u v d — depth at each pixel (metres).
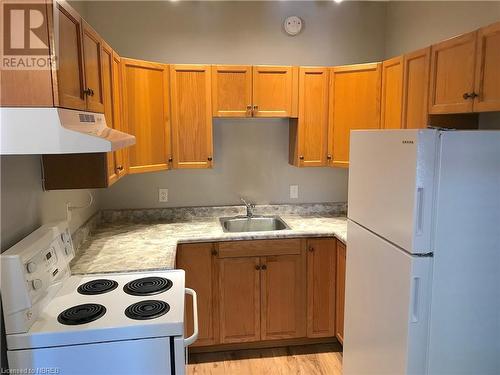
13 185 1.59
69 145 1.28
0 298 1.39
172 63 3.07
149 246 2.44
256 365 2.66
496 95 1.73
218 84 2.86
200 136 2.88
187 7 3.05
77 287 1.79
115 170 2.22
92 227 2.77
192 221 3.12
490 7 2.17
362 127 2.86
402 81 2.50
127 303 1.64
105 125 1.80
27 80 1.25
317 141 3.00
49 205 2.00
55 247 1.74
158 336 1.48
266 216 3.29
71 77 1.43
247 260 2.71
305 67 2.92
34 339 1.39
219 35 3.11
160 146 2.77
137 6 3.00
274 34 3.16
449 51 2.05
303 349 2.86
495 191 1.54
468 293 1.58
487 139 1.51
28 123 1.26
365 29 3.27
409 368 1.59
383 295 1.77
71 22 1.44
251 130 3.24
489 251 1.57
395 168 1.64
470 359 1.63
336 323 2.83
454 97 2.01
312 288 2.79
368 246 1.90
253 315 2.76
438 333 1.59
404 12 3.02
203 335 2.72
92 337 1.43
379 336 1.81
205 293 2.69
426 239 1.52
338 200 3.38
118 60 2.32
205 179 3.23
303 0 3.17
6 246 1.52
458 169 1.50
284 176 3.33
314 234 2.74
